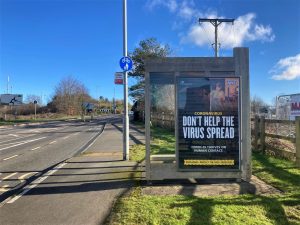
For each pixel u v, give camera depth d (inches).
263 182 401.7
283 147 605.3
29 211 321.1
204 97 398.0
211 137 399.5
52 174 493.0
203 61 400.5
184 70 400.2
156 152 686.5
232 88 398.0
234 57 402.6
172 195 353.4
